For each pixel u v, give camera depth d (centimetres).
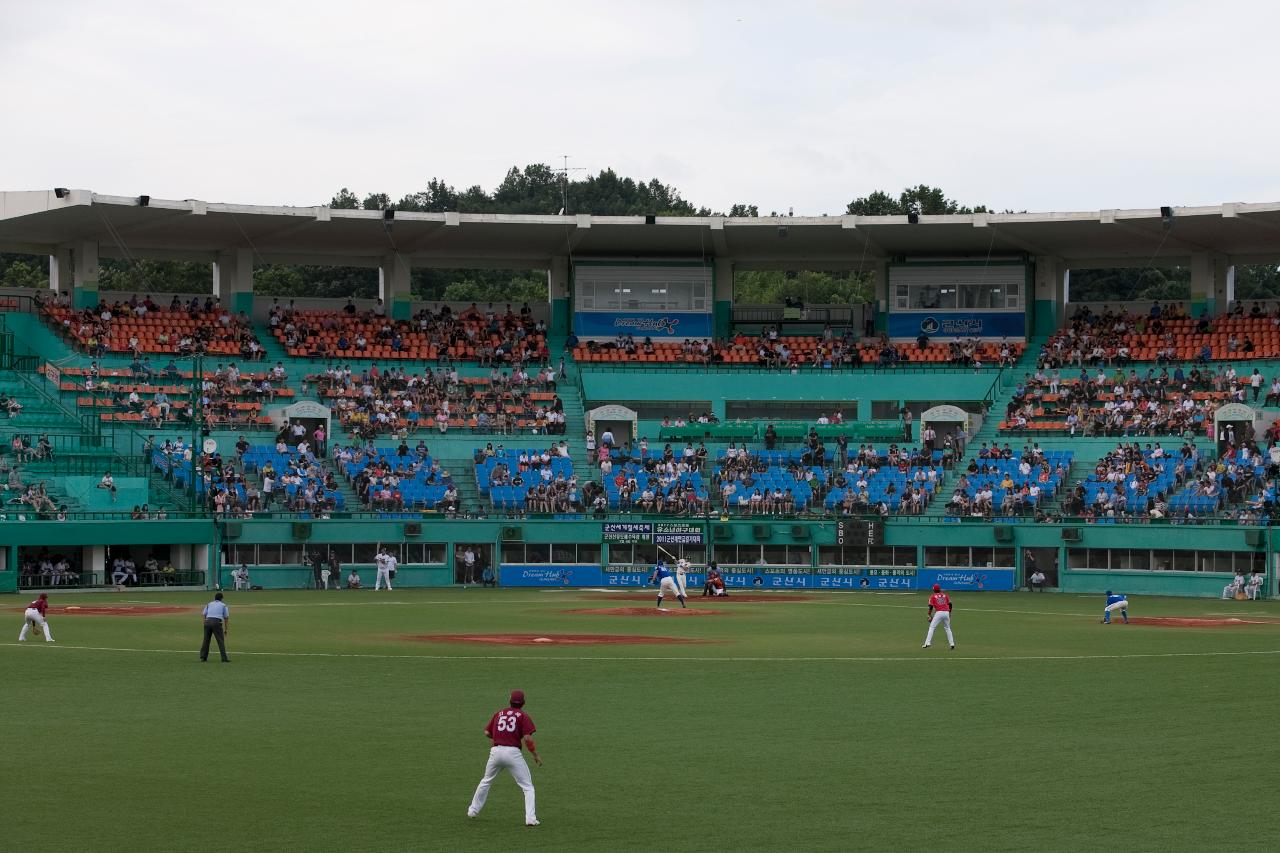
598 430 9444
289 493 8062
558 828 2006
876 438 9150
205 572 7675
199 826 1995
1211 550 7575
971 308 10138
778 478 8669
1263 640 4678
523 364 9769
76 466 7806
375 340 9812
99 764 2411
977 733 2766
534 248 10131
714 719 2927
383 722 2838
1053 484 8294
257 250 10031
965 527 8088
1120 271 15450
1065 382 9319
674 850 1892
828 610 6206
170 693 3219
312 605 6312
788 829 2008
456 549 8212
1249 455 8081
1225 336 9456
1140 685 3462
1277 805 2156
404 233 9619
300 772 2358
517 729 2027
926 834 1980
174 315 9606
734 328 10544
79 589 7269
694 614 5894
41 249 9725
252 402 8875
